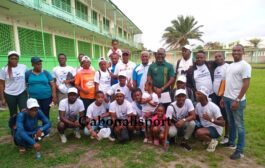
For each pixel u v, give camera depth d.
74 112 5.20
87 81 5.66
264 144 4.76
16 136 4.36
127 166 3.90
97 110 5.23
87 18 24.06
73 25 15.77
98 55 28.20
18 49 12.56
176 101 4.74
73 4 20.48
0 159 4.20
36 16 12.44
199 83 5.00
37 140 4.52
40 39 14.95
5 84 4.92
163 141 4.77
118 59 6.57
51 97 5.40
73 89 5.02
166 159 4.12
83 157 4.26
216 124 4.44
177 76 5.67
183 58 5.68
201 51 4.98
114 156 4.29
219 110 4.45
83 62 5.69
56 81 6.25
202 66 5.05
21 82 4.97
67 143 4.96
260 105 8.34
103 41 29.34
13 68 4.88
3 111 7.69
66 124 5.01
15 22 12.34
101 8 26.55
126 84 5.72
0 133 5.58
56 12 15.91
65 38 18.84
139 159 4.15
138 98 5.13
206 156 4.27
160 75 5.16
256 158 4.17
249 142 4.88
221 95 4.81
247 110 7.59
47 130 4.63
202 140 4.88
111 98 5.70
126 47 37.44
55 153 4.44
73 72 6.43
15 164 4.00
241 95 4.02
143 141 5.06
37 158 4.20
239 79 4.13
